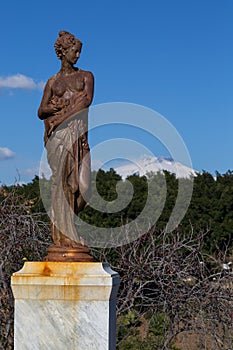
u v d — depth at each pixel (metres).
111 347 7.70
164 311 13.10
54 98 8.22
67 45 8.27
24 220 13.62
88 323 7.53
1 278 12.48
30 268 7.74
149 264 13.77
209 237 25.44
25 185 18.55
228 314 12.90
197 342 13.45
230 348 12.45
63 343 7.55
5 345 12.88
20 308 7.62
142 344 13.82
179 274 13.29
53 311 7.57
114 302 7.88
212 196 27.73
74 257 7.86
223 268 13.68
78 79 8.27
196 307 13.09
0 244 13.13
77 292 7.55
